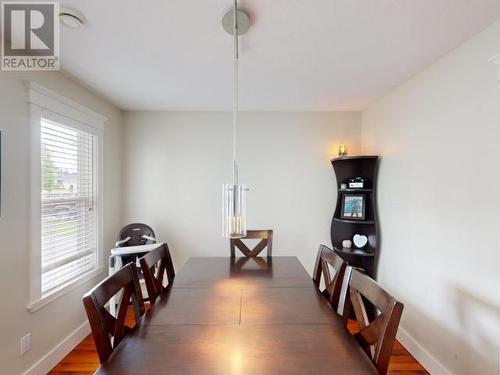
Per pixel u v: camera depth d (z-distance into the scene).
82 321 2.40
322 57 1.91
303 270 2.06
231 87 2.48
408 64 2.02
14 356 1.71
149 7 1.36
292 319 1.28
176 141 3.26
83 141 2.54
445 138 1.87
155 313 1.34
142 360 0.97
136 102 2.94
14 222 1.71
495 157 1.49
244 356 1.00
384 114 2.72
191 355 1.00
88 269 2.57
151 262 1.74
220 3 1.34
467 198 1.68
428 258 2.04
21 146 1.76
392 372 1.99
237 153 3.27
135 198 3.24
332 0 1.32
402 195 2.39
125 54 1.86
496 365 1.48
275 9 1.38
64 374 1.96
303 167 3.29
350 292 1.45
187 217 3.28
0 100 1.62
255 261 2.31
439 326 1.91
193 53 1.85
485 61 1.55
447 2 1.33
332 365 0.95
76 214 2.43
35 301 1.85
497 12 1.41
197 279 1.85
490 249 1.52
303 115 3.29
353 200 3.03
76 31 1.58
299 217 3.29
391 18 1.46
